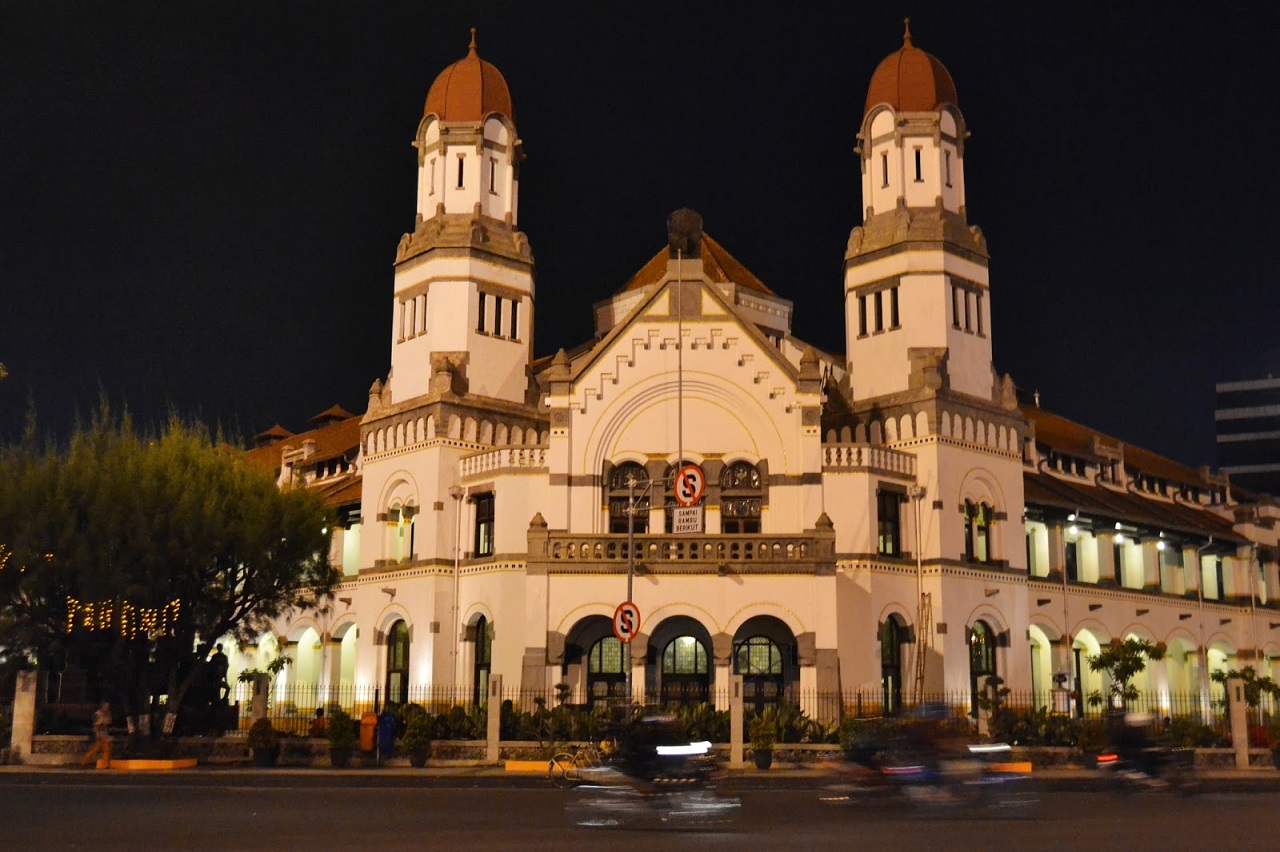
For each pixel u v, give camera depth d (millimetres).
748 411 54719
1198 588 73500
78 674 61500
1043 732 49906
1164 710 64125
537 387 61438
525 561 54438
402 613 58219
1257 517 80688
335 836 23281
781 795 33125
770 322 67875
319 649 66438
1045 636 63531
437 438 57875
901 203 59125
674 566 50531
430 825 25328
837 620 52406
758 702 52781
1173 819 26375
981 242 59906
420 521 58156
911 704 52000
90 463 48938
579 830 24406
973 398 57719
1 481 48719
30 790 34625
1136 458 82438
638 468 55094
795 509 53438
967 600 55438
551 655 50406
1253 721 63344
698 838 22922
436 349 59656
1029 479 66438
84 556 45812
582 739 45125
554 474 54500
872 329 58969
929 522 55156
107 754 43656
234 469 51500
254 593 50844
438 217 61094
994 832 23812
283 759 45969
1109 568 68000
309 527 51625
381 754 44938
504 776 40500
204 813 27891
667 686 53281
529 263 62062
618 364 55531
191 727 55094
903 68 60562
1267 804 30328
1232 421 134625
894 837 22969
